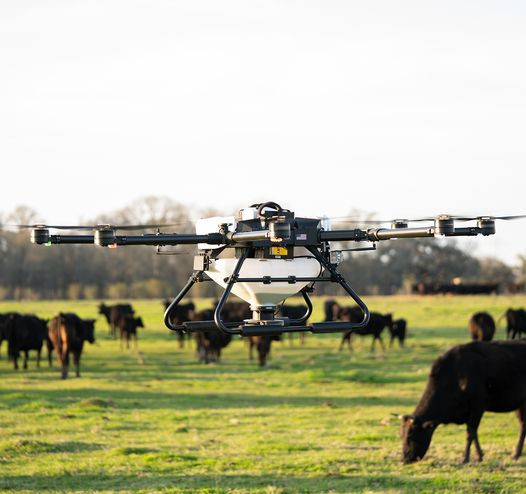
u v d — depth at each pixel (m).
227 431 32.88
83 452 27.91
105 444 29.34
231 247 10.56
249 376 54.56
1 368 62.31
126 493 22.02
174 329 10.61
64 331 53.66
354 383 50.00
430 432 26.58
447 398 26.70
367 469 25.34
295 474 24.58
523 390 26.91
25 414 36.47
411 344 78.44
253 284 10.52
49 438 30.38
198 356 67.75
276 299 10.70
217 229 10.48
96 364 64.25
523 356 27.08
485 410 27.23
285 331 10.15
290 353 73.19
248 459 26.59
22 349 61.50
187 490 22.33
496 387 26.84
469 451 26.91
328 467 25.47
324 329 10.27
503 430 33.91
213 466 25.61
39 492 22.38
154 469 25.16
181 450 28.31
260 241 10.42
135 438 30.83
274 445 29.19
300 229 10.43
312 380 51.44
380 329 72.62
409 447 26.41
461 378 26.70
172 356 71.38
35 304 163.38
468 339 82.25
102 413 37.22
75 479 23.97
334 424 34.78
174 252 11.03
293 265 10.48
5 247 197.38
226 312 75.06
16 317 60.59
